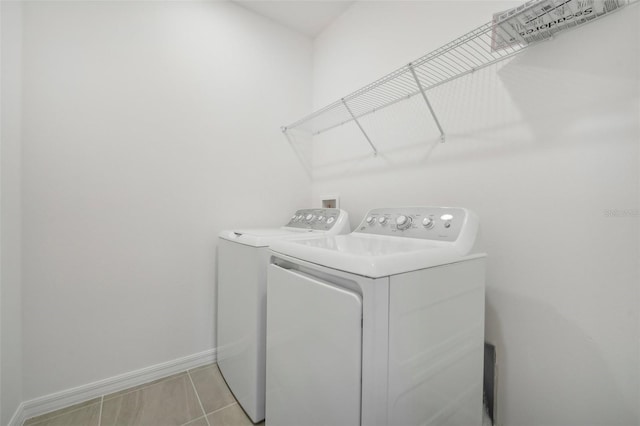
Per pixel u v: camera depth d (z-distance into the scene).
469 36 1.18
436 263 0.87
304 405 0.92
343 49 2.12
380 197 1.81
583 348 0.99
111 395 1.52
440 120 1.45
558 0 0.85
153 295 1.68
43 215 1.37
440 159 1.46
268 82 2.18
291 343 0.99
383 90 1.63
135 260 1.62
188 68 1.81
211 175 1.90
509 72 1.18
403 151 1.66
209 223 1.89
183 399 1.49
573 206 1.01
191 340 1.81
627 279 0.90
